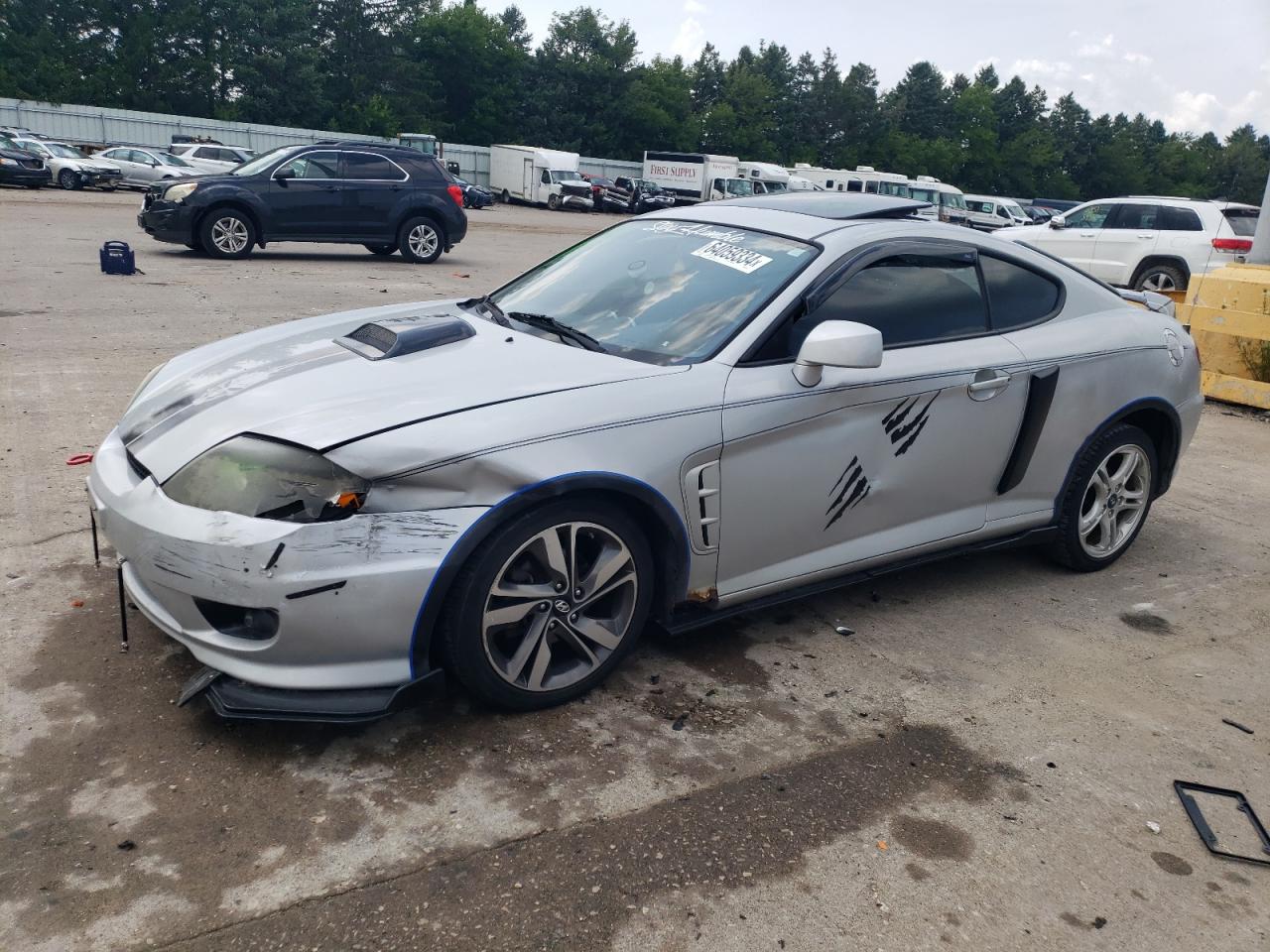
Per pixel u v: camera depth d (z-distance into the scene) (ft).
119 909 7.02
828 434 10.91
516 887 7.50
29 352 23.24
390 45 218.38
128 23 191.62
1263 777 9.68
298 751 8.97
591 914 7.28
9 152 86.48
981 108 332.39
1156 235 44.14
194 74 192.03
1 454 16.14
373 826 8.05
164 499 8.85
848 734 9.91
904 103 330.54
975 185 338.54
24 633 10.61
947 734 10.05
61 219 57.82
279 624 8.34
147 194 44.83
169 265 40.81
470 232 75.25
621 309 11.60
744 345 10.56
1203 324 28.45
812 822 8.50
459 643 9.00
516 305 12.54
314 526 8.30
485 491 8.77
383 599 8.44
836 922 7.38
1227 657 12.21
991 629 12.58
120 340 25.16
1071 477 13.71
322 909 7.15
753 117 281.13
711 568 10.48
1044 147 341.21
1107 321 13.92
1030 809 8.91
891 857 8.14
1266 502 18.66
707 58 297.12
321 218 46.37
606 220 127.03
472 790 8.58
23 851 7.50
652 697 10.34
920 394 11.58
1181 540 16.33
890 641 12.05
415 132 216.54
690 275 11.83
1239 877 8.22
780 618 12.50
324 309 31.89
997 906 7.67
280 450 8.69
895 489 11.76
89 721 9.16
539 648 9.55
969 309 12.58
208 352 11.64
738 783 8.96
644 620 10.31
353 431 8.64
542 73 234.38
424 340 10.53
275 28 199.21
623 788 8.76
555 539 9.30
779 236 12.10
